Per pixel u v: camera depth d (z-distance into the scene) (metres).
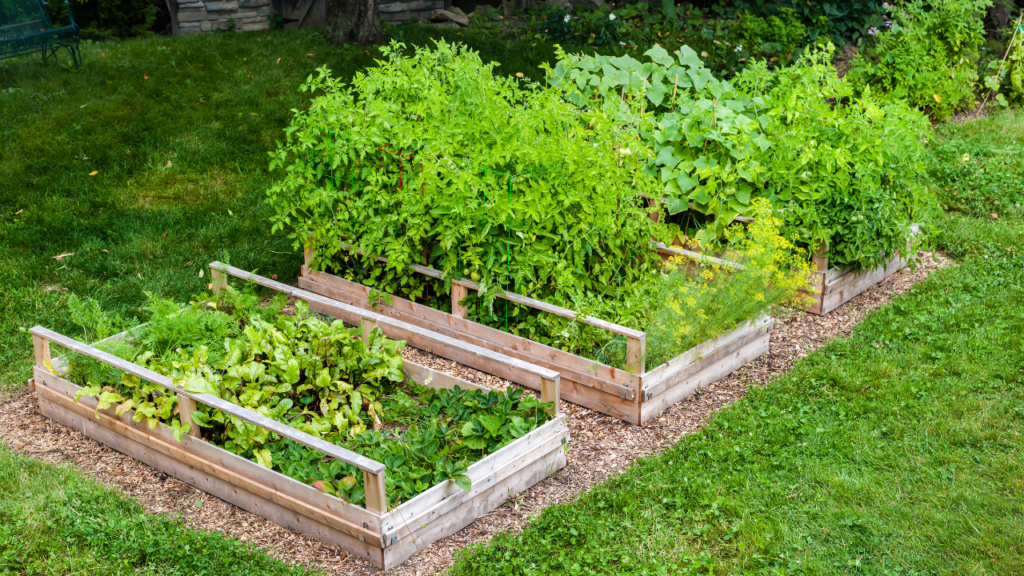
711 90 6.69
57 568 3.62
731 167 6.23
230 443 4.25
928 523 3.94
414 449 4.16
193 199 7.82
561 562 3.71
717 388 5.32
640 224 5.69
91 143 8.45
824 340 5.93
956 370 5.30
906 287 6.74
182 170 8.27
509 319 5.59
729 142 6.12
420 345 5.80
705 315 5.19
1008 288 6.50
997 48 12.50
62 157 8.19
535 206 5.18
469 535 3.98
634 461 4.55
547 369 4.85
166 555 3.71
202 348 4.46
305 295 5.56
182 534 3.86
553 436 4.41
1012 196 8.27
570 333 5.13
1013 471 4.30
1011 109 11.47
